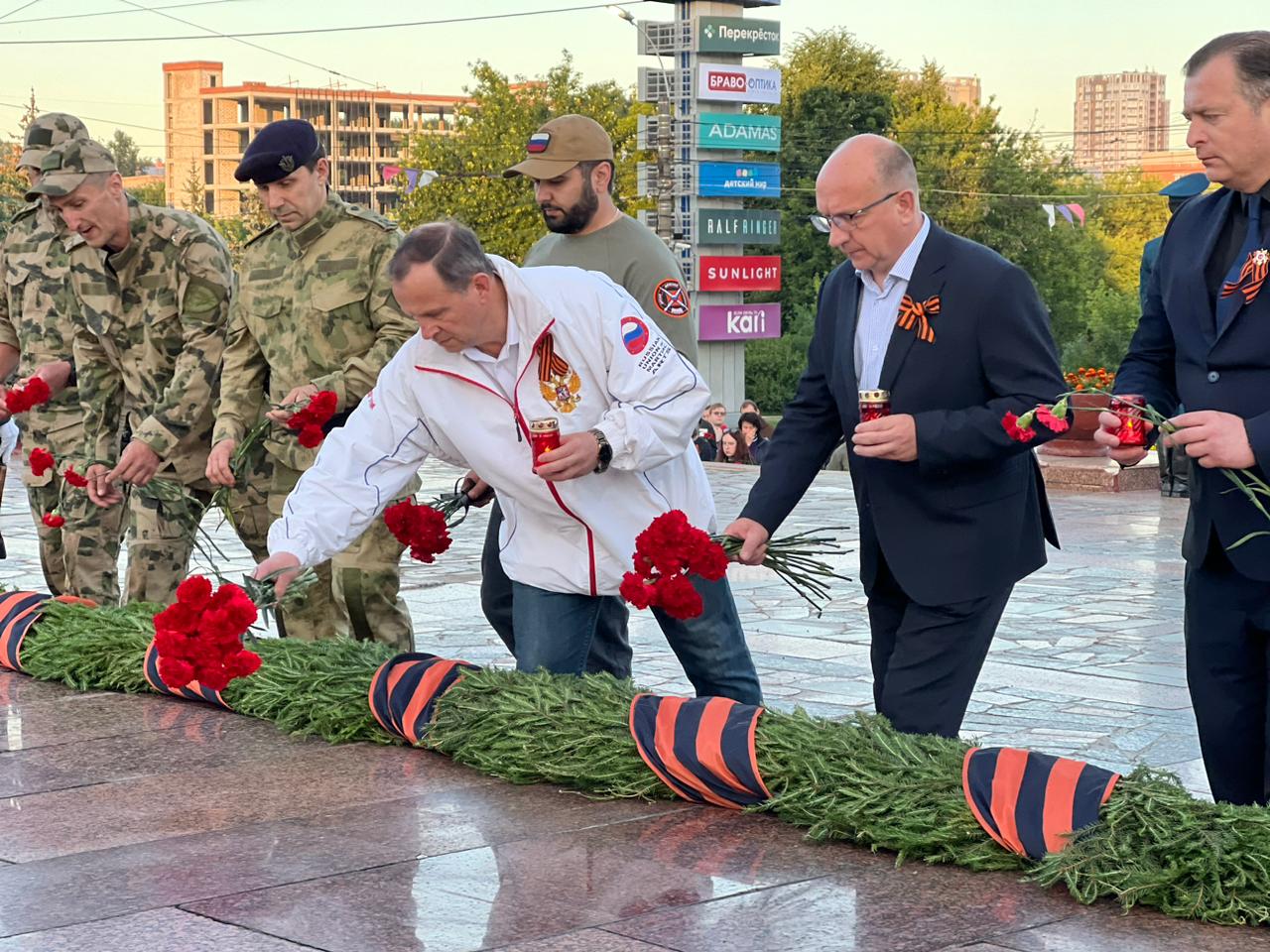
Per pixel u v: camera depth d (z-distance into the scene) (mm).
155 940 3227
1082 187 92312
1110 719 6543
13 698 5496
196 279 6574
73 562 7215
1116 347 71562
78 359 7066
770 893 3459
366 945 3176
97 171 6418
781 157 75250
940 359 4336
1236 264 3848
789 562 4754
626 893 3461
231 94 187250
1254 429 3662
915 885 3514
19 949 3199
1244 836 3355
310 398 5641
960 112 79125
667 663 7633
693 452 4871
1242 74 3699
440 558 11523
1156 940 3172
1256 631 4004
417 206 55188
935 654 4414
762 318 47719
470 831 3928
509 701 4492
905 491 4430
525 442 4547
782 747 3996
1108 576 10750
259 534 6473
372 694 4797
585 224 5594
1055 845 3521
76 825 4035
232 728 5020
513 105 55062
